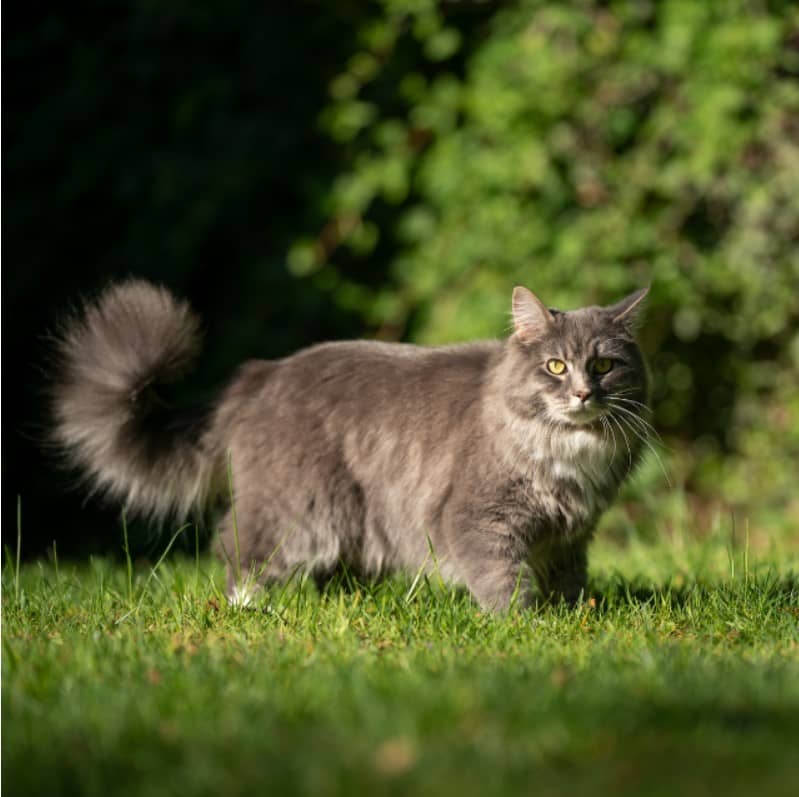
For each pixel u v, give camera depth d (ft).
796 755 12.58
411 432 23.84
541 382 22.84
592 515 23.62
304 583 23.50
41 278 43.29
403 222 40.34
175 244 40.24
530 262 39.34
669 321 41.98
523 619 20.58
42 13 43.42
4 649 17.66
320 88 41.73
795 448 42.14
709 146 38.06
